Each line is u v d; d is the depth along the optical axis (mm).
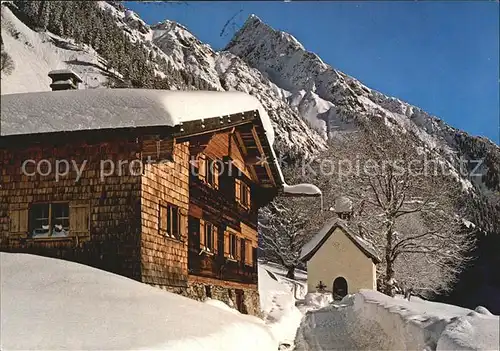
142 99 13117
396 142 34031
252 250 22422
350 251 31562
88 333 8469
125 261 12969
